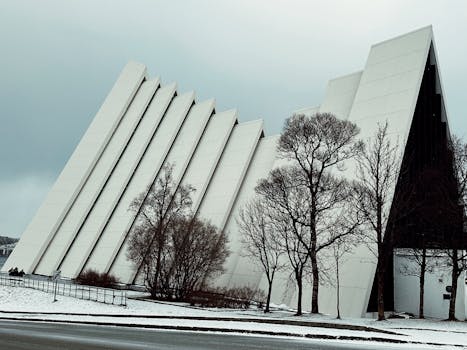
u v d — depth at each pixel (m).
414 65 41.66
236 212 53.78
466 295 35.47
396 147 35.25
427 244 35.28
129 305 33.06
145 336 16.59
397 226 36.59
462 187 32.50
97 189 64.12
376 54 45.69
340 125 33.91
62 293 38.41
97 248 58.09
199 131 63.75
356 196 38.22
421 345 16.91
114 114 72.44
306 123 34.25
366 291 35.00
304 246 35.19
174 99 71.44
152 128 67.56
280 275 42.38
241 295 40.31
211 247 43.28
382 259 30.59
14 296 35.56
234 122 63.25
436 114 43.38
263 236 38.69
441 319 33.09
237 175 56.38
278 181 35.53
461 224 31.23
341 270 37.19
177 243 42.41
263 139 59.66
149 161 63.66
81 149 71.19
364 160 39.28
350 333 20.14
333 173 41.50
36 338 15.28
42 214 66.69
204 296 39.22
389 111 40.75
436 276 36.69
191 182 59.59
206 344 14.49
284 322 24.56
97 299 35.56
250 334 18.91
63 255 59.91
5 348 12.82
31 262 61.03
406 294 37.97
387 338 18.47
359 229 33.53
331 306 36.50
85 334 16.84
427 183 36.41
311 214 32.78
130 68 77.50
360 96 44.19
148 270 43.38
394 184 36.34
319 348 14.52
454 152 33.97
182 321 23.64
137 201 52.78
